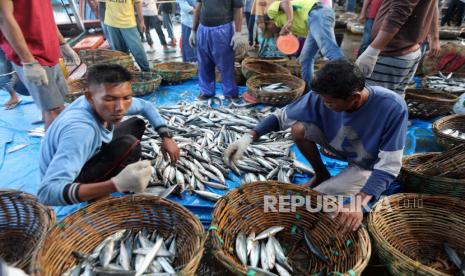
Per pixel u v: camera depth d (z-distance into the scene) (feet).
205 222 9.23
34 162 11.69
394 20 9.64
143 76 18.44
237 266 6.24
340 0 51.37
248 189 8.55
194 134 13.19
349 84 6.27
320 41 14.70
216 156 11.82
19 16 9.77
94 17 37.09
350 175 8.54
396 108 7.00
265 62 19.31
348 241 7.20
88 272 6.61
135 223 8.01
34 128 13.99
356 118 7.49
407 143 13.14
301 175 11.05
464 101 14.37
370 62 10.49
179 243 7.45
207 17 15.40
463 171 9.23
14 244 7.72
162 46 31.32
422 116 14.70
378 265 8.05
